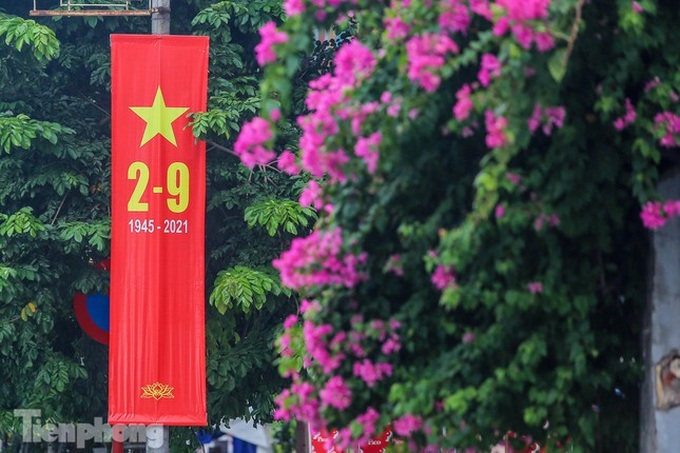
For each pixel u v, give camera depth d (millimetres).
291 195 41812
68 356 44781
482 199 18734
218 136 40469
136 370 38031
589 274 21188
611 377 22297
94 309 43531
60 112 43125
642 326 22156
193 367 38250
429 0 19547
